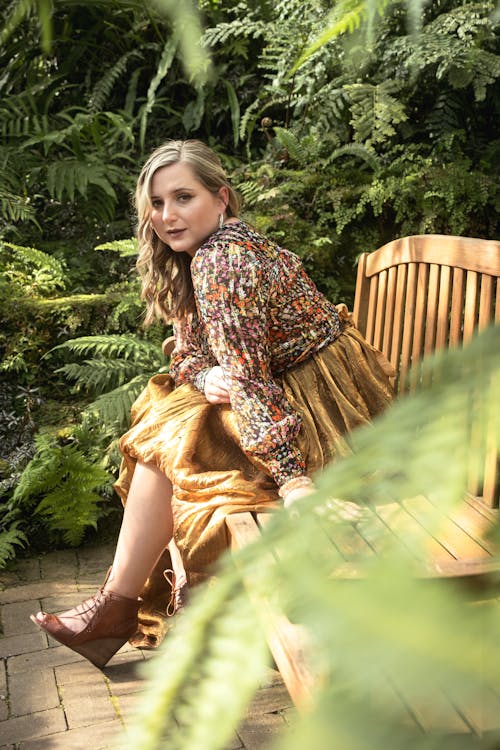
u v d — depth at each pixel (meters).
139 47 5.14
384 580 0.08
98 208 4.67
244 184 4.30
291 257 2.11
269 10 4.93
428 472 0.10
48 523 3.21
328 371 2.09
